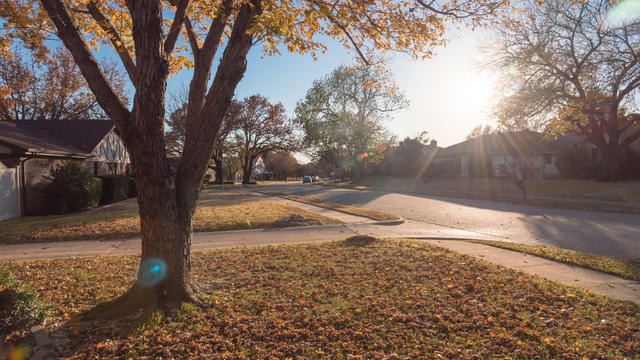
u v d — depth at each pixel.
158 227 4.12
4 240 9.19
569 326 3.83
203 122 4.21
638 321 3.93
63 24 3.62
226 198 23.80
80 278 5.54
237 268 6.20
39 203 14.73
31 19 5.27
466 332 3.71
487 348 3.38
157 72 3.74
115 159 24.39
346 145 44.56
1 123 17.67
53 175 15.01
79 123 22.39
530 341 3.51
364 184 42.91
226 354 3.24
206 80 4.41
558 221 12.69
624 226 11.25
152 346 3.38
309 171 111.88
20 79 27.86
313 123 45.28
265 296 4.75
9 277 3.88
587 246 8.45
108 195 19.48
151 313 4.00
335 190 34.66
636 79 21.33
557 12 21.44
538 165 34.22
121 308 4.11
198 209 16.02
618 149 25.75
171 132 37.81
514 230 11.03
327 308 4.32
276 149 55.50
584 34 21.75
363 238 8.87
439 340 3.54
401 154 46.09
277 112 52.44
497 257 7.17
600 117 25.16
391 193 28.39
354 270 6.01
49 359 3.13
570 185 25.70
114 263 6.62
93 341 3.46
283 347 3.37
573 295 4.69
